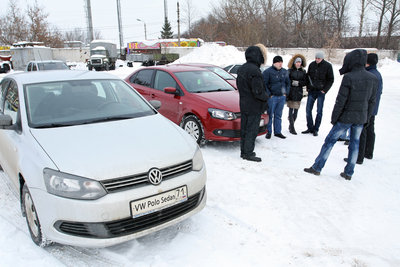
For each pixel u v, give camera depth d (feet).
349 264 8.45
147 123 10.29
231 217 10.64
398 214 11.30
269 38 120.16
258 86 14.46
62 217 7.45
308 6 137.69
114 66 108.88
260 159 15.84
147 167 8.00
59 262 8.11
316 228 10.18
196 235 9.50
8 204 11.07
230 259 8.45
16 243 8.89
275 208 11.32
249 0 126.11
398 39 131.44
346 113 13.14
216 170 14.53
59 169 7.54
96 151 8.20
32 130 9.16
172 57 124.47
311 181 13.69
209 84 19.94
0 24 138.72
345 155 17.46
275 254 8.75
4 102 11.91
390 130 23.03
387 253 9.03
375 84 13.78
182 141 9.50
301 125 24.80
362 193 12.84
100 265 8.05
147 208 7.84
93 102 11.11
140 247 8.84
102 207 7.33
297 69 21.09
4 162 10.97
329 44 100.48
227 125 16.58
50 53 104.99
